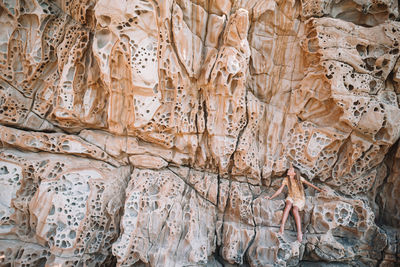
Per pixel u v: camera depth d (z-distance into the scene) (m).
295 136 5.01
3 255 4.10
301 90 4.93
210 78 4.54
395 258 4.68
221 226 4.99
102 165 4.81
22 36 4.40
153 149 4.89
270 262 4.52
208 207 5.00
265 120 5.16
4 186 4.25
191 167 5.17
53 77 4.61
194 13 4.61
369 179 5.04
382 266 4.76
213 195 4.98
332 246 4.67
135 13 4.01
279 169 5.02
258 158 5.07
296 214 4.61
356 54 4.58
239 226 4.89
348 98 4.53
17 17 4.27
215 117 4.71
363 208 4.67
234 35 4.41
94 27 4.44
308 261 4.89
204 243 4.59
